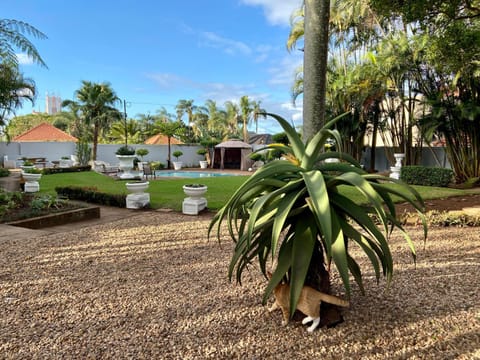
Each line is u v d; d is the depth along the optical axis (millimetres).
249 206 2172
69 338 1998
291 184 1815
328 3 3162
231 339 1951
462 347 1834
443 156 13539
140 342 1940
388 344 1865
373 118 14820
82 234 4793
